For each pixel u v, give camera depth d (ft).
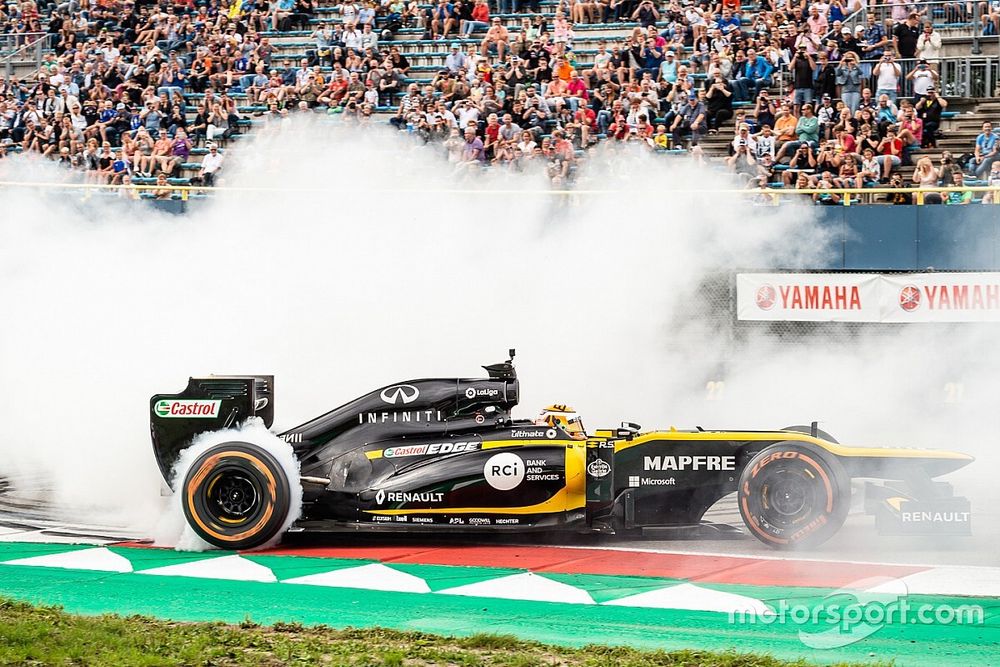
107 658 28.27
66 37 121.60
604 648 29.48
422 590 36.32
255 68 111.96
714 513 49.93
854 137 85.61
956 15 96.58
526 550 42.09
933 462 41.55
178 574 38.75
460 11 112.68
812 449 41.27
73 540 44.62
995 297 70.13
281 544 43.32
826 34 94.38
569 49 104.78
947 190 72.69
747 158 85.61
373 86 104.37
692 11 102.22
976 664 28.89
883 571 38.29
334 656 28.58
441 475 42.55
